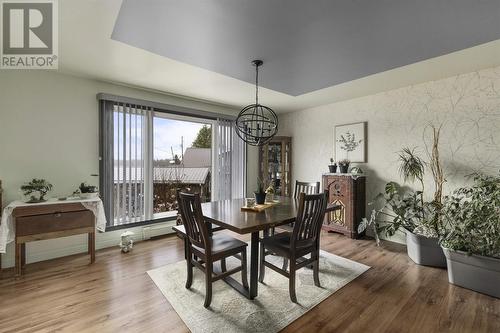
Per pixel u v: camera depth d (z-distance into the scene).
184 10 1.65
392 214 3.57
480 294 2.16
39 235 2.50
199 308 1.93
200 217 1.91
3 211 2.45
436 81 3.15
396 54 2.31
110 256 2.97
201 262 2.32
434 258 2.69
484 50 2.29
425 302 2.04
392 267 2.71
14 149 2.69
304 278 2.44
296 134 5.03
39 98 2.83
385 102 3.66
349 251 3.19
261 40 2.06
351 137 4.09
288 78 3.01
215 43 2.12
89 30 1.95
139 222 3.56
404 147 3.46
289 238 2.31
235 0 1.53
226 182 4.55
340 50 2.23
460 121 2.96
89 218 2.77
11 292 2.14
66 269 2.60
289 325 1.75
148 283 2.32
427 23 1.78
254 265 2.05
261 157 4.94
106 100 3.22
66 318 1.79
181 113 4.03
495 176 2.64
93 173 3.19
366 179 3.89
